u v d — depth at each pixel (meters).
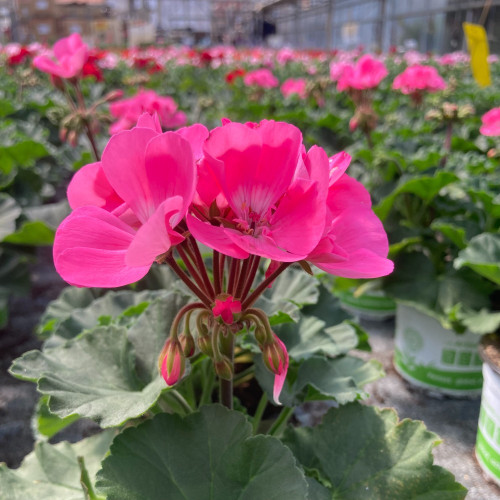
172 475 0.19
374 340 0.48
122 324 0.27
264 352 0.16
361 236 0.17
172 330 0.17
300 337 0.28
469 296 0.37
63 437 0.37
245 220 0.15
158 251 0.14
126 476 0.19
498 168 0.53
